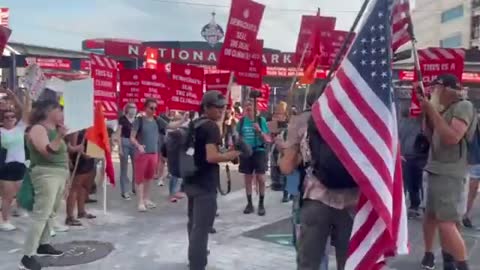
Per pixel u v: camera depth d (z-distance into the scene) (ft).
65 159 19.04
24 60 70.64
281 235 23.62
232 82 23.49
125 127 32.83
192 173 16.88
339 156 10.37
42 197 18.35
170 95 28.71
